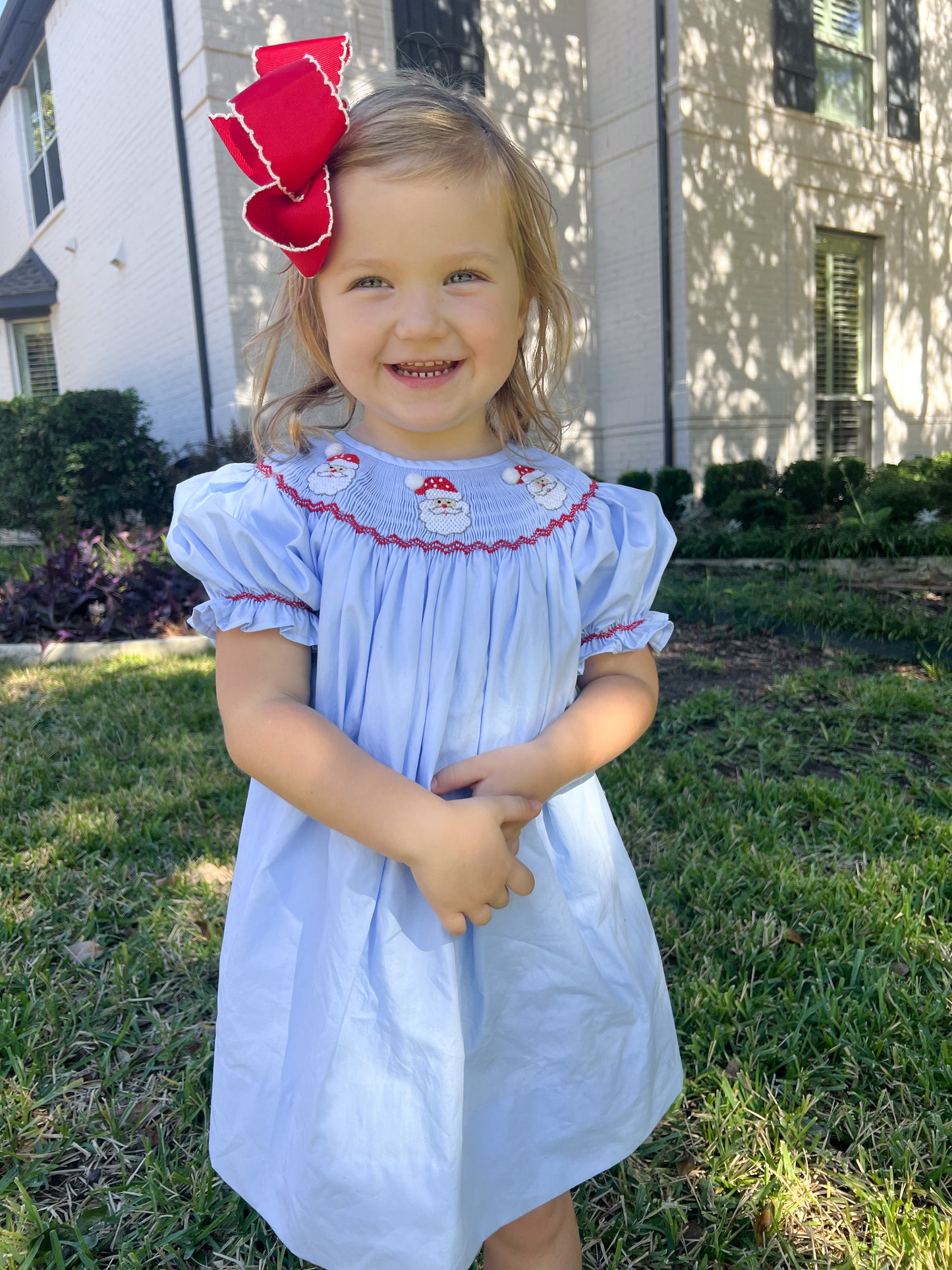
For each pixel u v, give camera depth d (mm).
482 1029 1070
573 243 9938
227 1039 1113
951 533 6328
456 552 1064
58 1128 1610
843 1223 1394
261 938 1103
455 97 1045
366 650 1025
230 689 1025
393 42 8367
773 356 10203
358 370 1008
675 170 9195
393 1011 1005
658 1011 1245
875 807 2740
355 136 960
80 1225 1432
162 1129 1597
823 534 6895
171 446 9734
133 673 4566
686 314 9391
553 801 1175
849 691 3914
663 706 3863
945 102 11789
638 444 10023
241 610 1007
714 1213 1413
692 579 6586
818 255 10828
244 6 7691
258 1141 1087
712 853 2465
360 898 1021
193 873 2463
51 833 2666
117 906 2312
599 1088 1145
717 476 8773
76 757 3332
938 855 2447
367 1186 984
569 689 1162
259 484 1080
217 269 8094
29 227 13586
